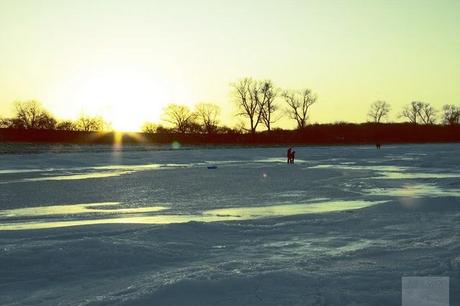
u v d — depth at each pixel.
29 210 20.48
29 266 8.81
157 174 40.69
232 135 125.25
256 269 8.27
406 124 146.12
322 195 24.72
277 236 11.83
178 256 9.62
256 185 30.34
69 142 110.25
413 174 38.97
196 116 132.00
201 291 7.03
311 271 8.05
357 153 79.31
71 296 7.34
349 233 12.06
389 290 7.09
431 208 16.30
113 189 28.77
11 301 7.20
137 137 123.38
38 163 54.62
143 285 7.50
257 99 121.06
